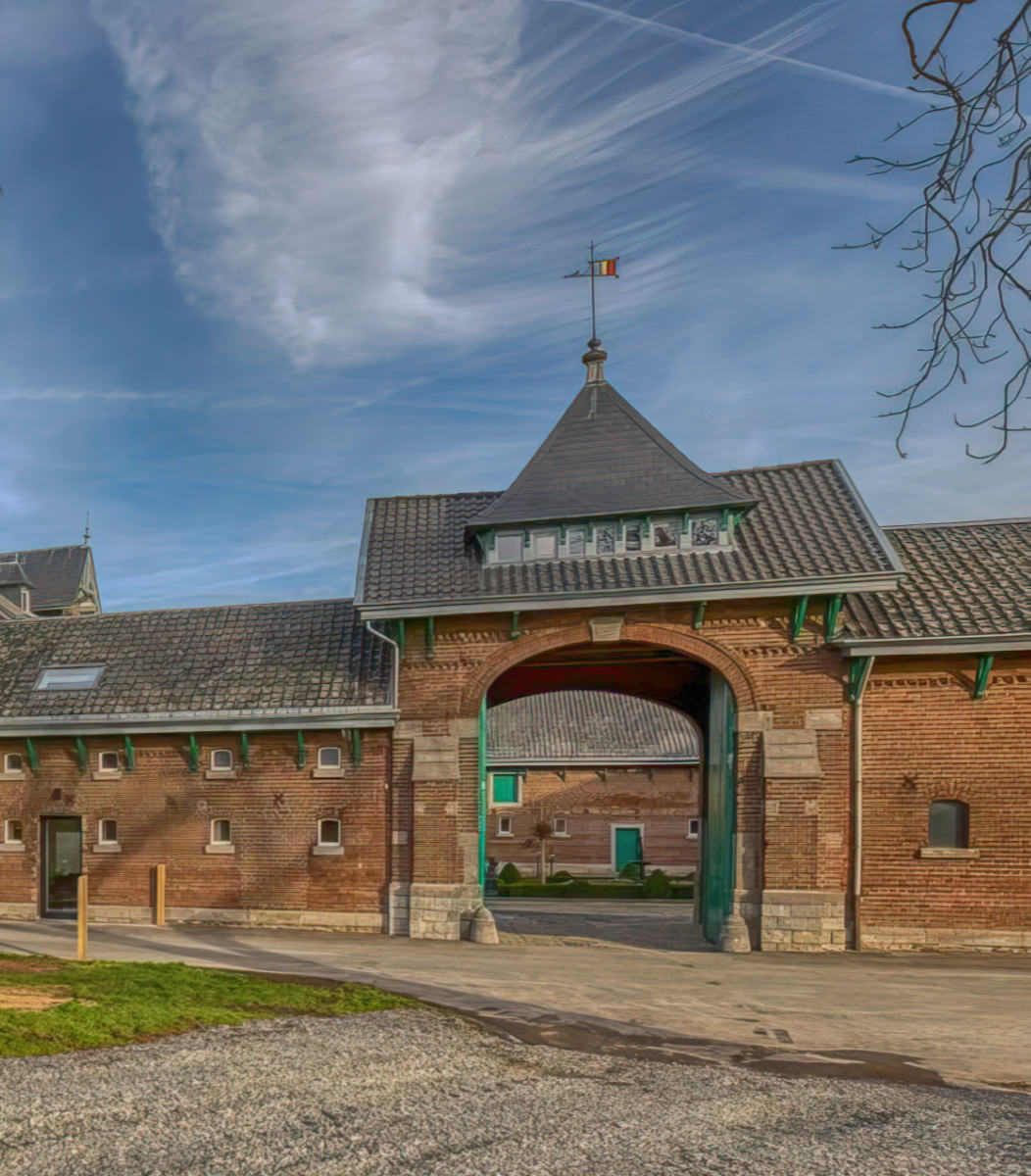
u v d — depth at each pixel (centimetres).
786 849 1672
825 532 1784
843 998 1248
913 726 1684
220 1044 850
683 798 3925
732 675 1736
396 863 1817
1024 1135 681
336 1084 754
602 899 3319
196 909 1902
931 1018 1131
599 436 1956
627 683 2252
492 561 1877
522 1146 630
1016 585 1742
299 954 1524
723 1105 743
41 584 5200
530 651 1806
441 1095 743
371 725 1841
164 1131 625
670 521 1825
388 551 1966
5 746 2045
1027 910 1617
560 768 3797
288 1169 572
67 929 1819
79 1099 672
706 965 1501
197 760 1934
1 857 2011
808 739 1695
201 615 2236
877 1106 756
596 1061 888
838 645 1692
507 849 3978
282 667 1995
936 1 457
